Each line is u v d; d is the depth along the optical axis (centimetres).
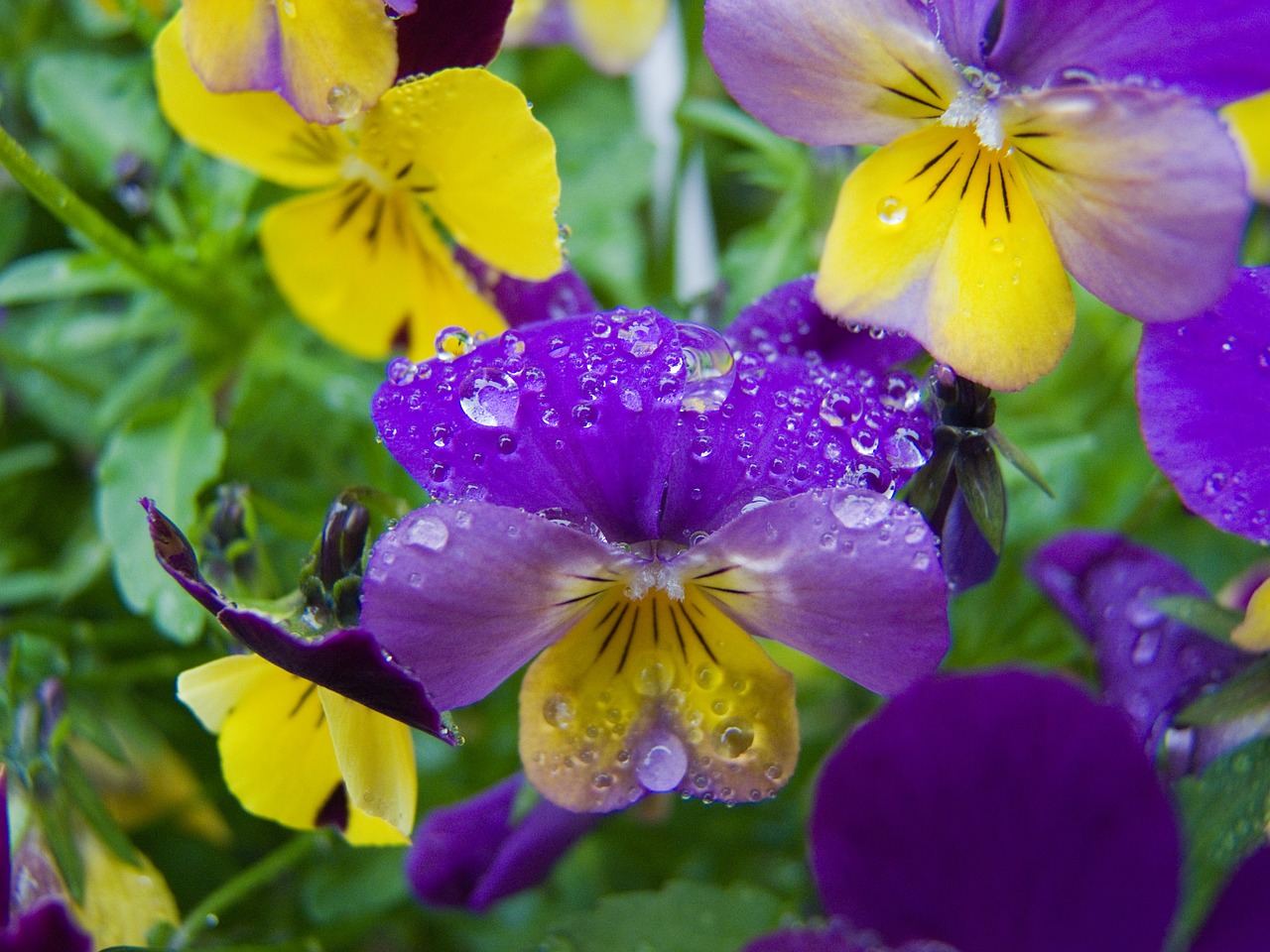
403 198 17
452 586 14
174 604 18
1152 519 21
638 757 15
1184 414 16
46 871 17
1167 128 14
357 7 16
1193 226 14
